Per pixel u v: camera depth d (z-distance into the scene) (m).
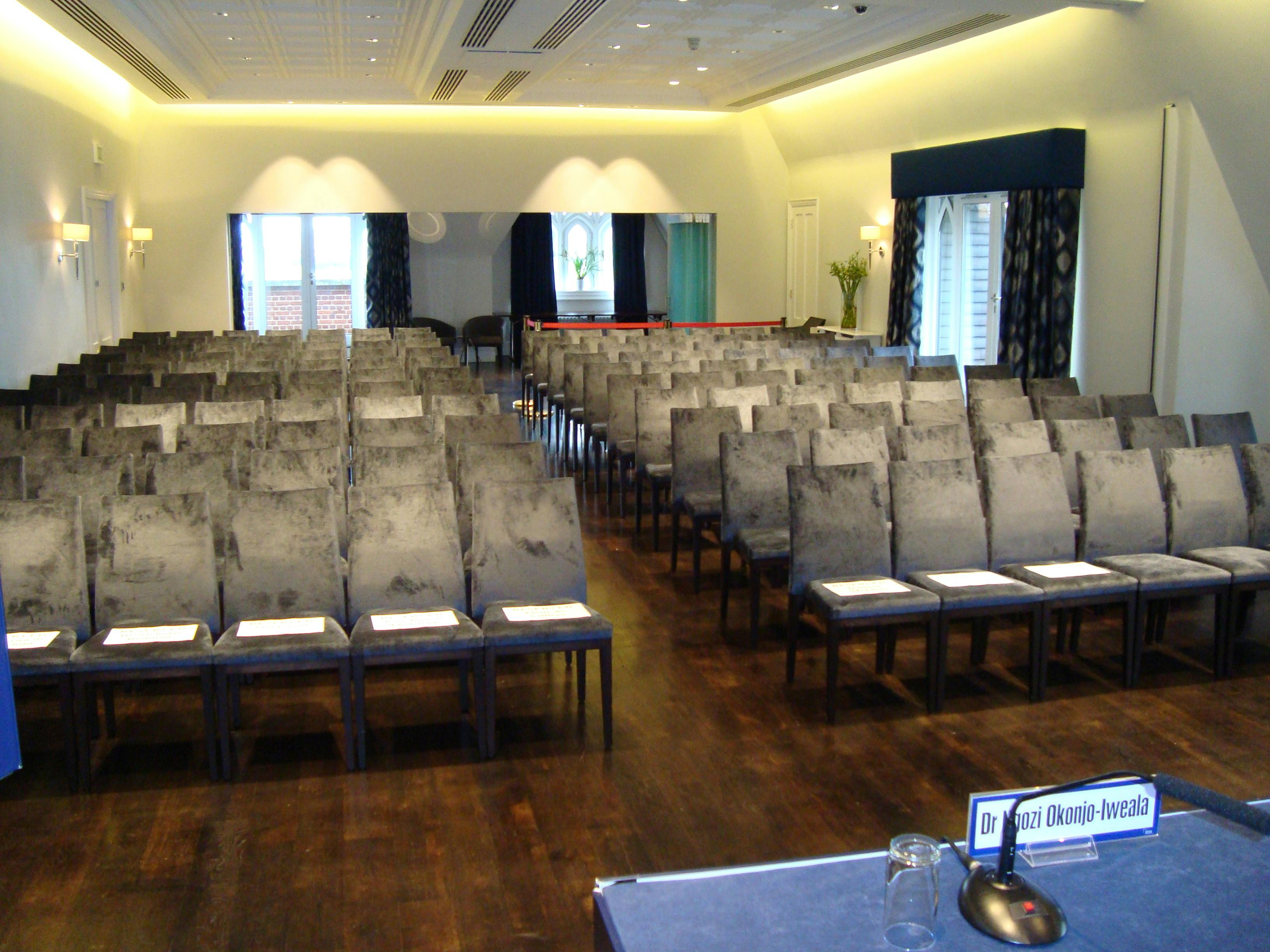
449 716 4.64
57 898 3.26
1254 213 8.41
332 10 10.41
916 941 1.71
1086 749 4.28
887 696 4.84
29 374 10.37
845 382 8.73
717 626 5.81
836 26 10.77
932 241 13.56
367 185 16.38
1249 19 7.75
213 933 3.08
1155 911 1.80
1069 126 10.52
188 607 4.38
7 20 9.91
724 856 3.50
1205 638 5.62
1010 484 5.21
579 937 3.06
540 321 17.84
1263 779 4.01
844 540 4.91
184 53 12.02
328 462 5.45
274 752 4.29
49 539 4.27
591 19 10.05
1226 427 6.47
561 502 4.70
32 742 4.39
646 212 17.53
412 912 3.19
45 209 10.96
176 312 16.06
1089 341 10.54
